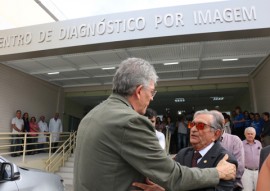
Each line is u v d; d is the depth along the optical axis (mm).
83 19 7602
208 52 9102
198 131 2049
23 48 8070
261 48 8766
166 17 6914
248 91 12672
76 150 1436
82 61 10078
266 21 6414
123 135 1268
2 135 10219
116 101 1423
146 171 1252
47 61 10148
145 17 7066
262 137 8508
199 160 2006
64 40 7645
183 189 1330
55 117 12562
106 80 13148
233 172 1601
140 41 7152
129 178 1283
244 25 6469
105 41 7238
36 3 11828
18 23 10875
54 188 4082
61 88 14492
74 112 15875
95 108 1496
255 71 11312
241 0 6637
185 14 6832
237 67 10898
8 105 10742
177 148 11375
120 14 7289
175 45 8461
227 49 8844
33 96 12320
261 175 1360
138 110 1479
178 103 17078
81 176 1319
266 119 8594
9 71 10875
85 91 14438
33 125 11445
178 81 13070
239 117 10109
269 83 9719
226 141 3521
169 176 1286
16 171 3371
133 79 1427
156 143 1318
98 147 1288
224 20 6586
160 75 12227
